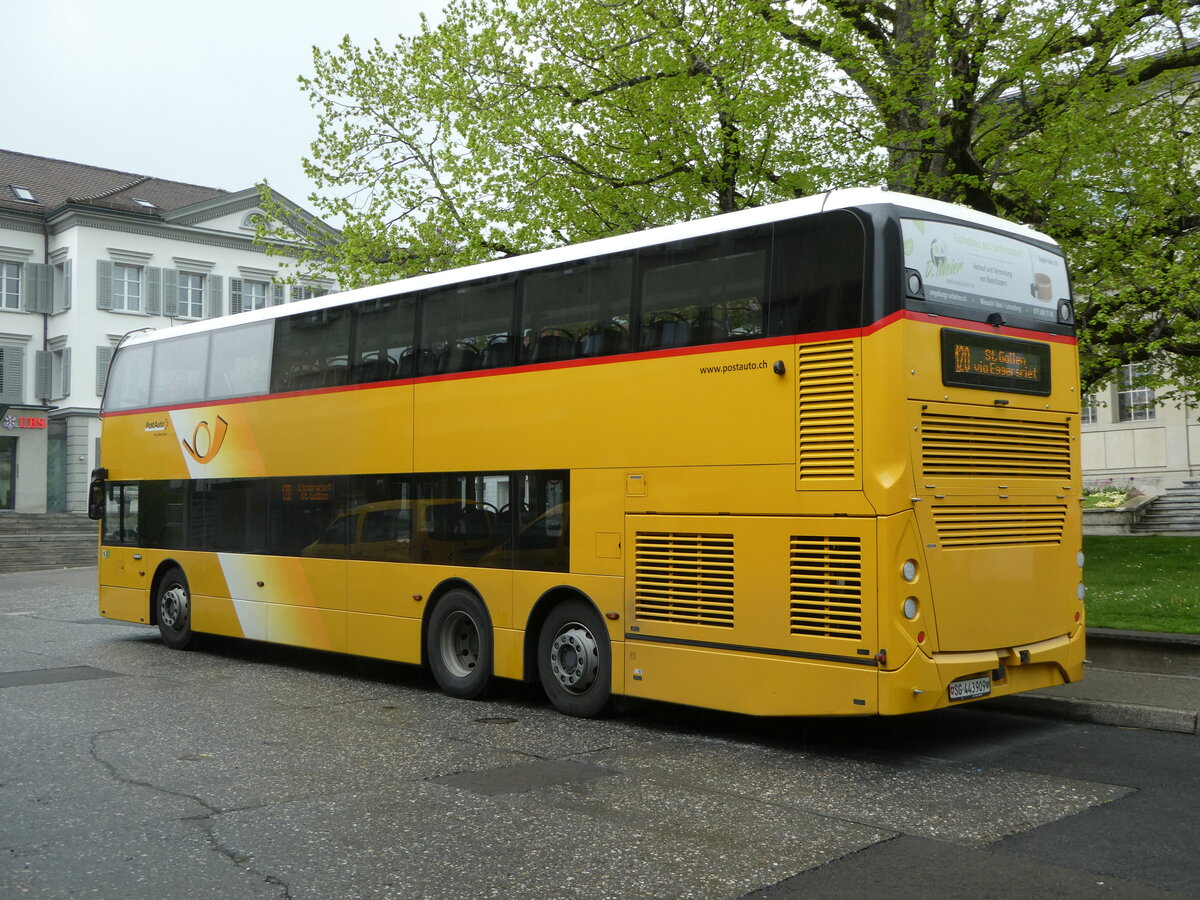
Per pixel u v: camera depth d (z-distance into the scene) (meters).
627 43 17.02
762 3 15.23
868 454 7.75
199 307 48.72
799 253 8.29
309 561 12.76
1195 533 24.34
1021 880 5.38
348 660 14.23
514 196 17.98
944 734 9.10
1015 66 14.43
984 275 8.49
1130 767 7.83
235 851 5.89
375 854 5.82
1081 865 5.61
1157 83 16.23
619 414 9.45
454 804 6.83
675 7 16.59
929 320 7.97
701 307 8.91
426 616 11.30
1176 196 15.59
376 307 12.13
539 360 10.21
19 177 48.94
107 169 53.00
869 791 7.18
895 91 15.10
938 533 7.91
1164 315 15.68
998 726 9.43
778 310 8.36
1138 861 5.68
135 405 16.02
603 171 17.47
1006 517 8.46
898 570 7.66
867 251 7.89
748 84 15.62
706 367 8.80
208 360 14.66
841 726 9.51
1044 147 15.24
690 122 15.77
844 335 7.94
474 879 5.42
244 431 13.85
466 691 10.84
